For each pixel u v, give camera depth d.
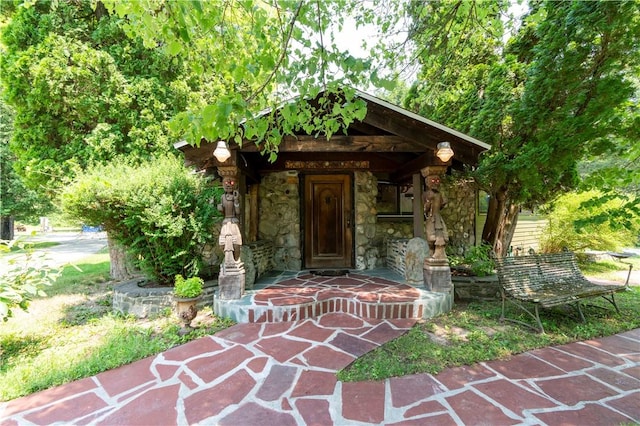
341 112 2.25
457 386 2.58
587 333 3.63
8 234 15.99
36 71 5.11
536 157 5.14
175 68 6.23
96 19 6.07
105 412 2.29
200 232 4.71
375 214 6.79
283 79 2.21
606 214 3.59
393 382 2.65
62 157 5.59
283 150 4.51
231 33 2.48
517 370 2.84
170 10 1.97
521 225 9.23
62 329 3.98
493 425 2.09
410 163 5.68
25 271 3.56
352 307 4.34
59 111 5.58
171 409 2.31
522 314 4.25
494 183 6.03
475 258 5.85
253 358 3.07
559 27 4.91
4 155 13.15
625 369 2.85
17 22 5.32
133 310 4.46
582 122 4.71
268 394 2.48
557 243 8.31
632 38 4.31
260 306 4.05
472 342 3.40
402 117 4.41
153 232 4.61
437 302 4.30
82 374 2.79
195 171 5.23
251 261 5.04
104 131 5.57
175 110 6.15
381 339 3.49
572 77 4.86
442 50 4.39
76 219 4.53
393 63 4.30
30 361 3.07
